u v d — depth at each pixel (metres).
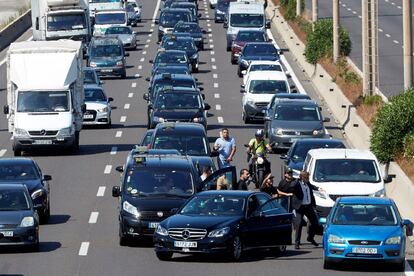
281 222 69.00
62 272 63.28
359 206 65.81
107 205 87.31
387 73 158.62
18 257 68.00
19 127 111.06
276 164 107.06
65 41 118.25
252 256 68.81
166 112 117.69
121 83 167.12
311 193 72.38
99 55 172.12
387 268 64.75
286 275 62.22
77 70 115.19
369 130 107.69
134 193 72.94
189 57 176.25
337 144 92.50
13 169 82.19
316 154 81.56
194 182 74.12
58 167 105.12
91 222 80.56
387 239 63.28
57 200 89.44
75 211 84.88
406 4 103.06
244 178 78.38
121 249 70.69
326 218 71.56
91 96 130.88
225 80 169.00
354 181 79.25
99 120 129.25
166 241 65.62
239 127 129.75
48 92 113.31
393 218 65.19
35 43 116.38
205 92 158.00
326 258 63.66
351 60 164.25
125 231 71.19
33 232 69.25
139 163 75.06
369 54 125.19
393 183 86.62
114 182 97.44
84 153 113.12
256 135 93.38
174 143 93.94
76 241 73.56
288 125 112.44
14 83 113.50
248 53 171.88
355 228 63.91
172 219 66.62
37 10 177.12
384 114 95.50
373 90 124.88
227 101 150.25
